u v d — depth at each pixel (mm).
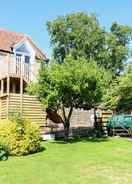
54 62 20688
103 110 24391
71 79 19219
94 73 19594
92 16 36188
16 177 11180
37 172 11820
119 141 19703
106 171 11812
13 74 24172
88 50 35656
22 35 34250
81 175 11297
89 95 19828
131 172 11656
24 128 15977
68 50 36719
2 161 14117
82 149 16750
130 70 26516
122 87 24141
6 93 23578
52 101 19719
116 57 35938
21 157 14969
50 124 25219
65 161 13688
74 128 23453
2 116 22984
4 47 29500
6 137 15258
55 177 11062
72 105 20656
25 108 23344
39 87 19828
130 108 25438
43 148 17172
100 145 18094
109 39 35875
